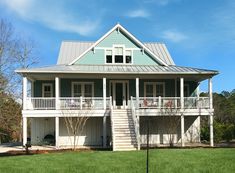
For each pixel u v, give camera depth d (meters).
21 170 13.96
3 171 13.83
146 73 27.19
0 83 43.31
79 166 14.67
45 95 29.94
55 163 15.48
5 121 43.69
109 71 27.03
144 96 30.42
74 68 28.17
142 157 16.84
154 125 28.50
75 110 26.22
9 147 27.34
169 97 28.39
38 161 16.08
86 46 34.44
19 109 45.00
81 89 29.98
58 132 26.67
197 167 14.16
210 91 27.84
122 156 17.34
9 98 44.34
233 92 63.06
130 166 14.47
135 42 31.27
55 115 26.22
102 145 27.62
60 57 32.66
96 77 28.69
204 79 30.02
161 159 16.09
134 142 23.47
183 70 28.08
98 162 15.61
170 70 28.06
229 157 16.62
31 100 26.38
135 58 31.19
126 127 24.70
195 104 27.28
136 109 26.53
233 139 31.77
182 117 26.97
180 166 14.34
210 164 14.77
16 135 45.06
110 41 31.17
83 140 28.45
